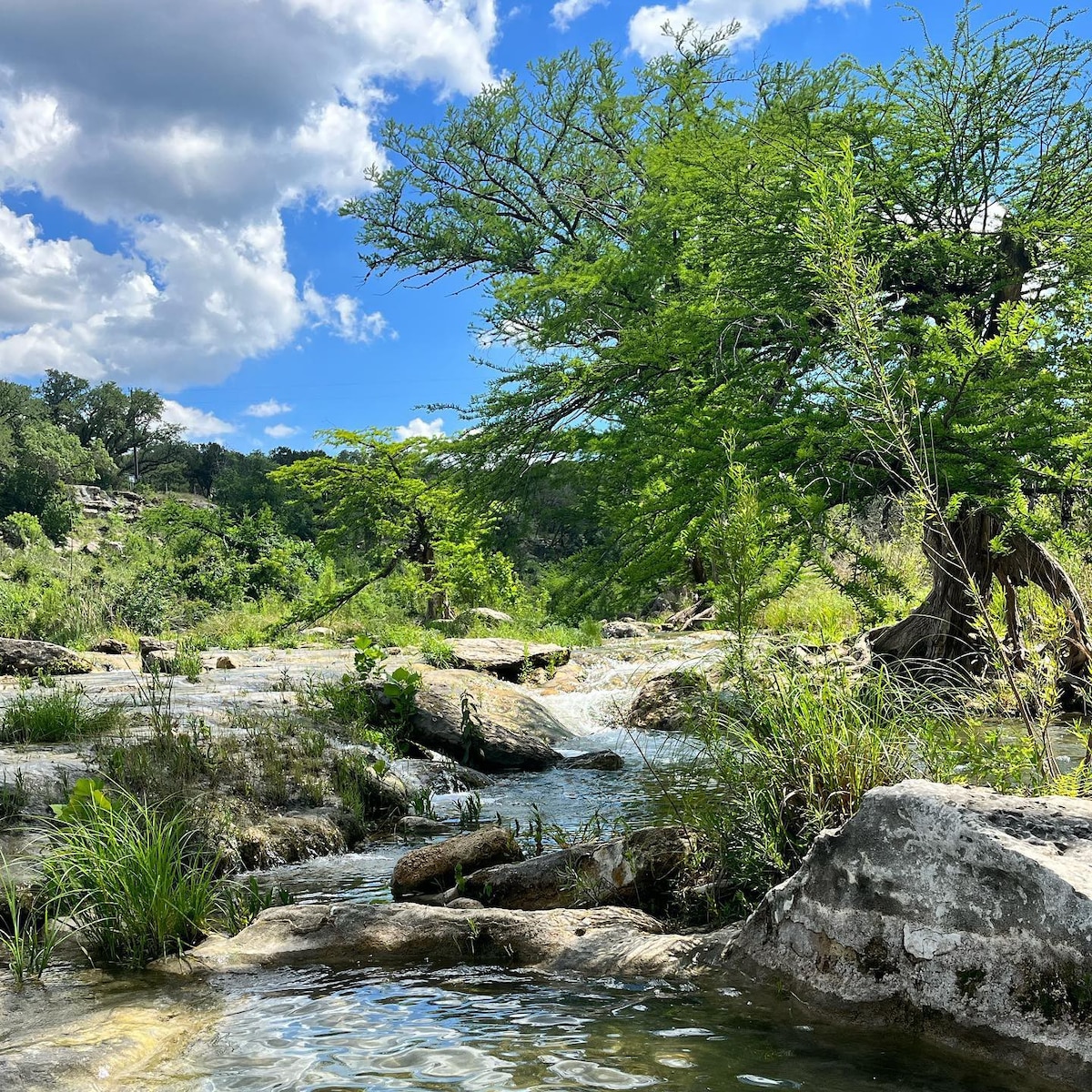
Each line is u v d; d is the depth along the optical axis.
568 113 25.83
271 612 33.47
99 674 14.99
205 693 11.43
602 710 14.26
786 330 9.73
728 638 5.57
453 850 5.72
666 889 4.82
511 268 26.53
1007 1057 2.84
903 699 5.02
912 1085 2.74
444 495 28.77
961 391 7.84
